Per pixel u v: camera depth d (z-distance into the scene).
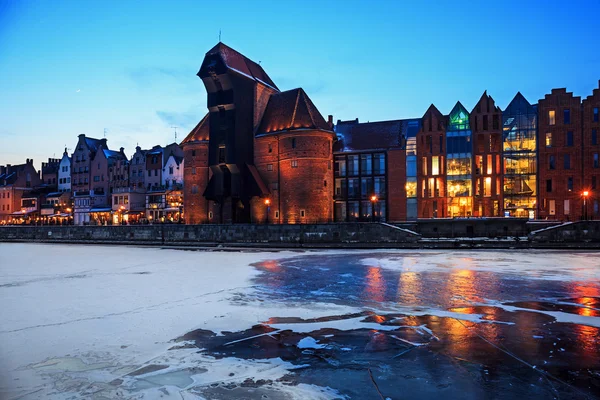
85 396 8.38
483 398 8.15
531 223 43.56
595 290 18.94
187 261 34.19
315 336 12.43
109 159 92.88
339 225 44.84
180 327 13.49
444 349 11.09
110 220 86.25
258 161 60.94
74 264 33.34
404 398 8.22
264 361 10.39
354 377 9.30
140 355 10.87
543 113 55.59
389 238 42.59
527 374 9.31
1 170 118.81
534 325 13.25
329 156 58.53
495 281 21.47
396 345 11.48
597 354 10.54
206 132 64.50
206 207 63.25
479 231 42.50
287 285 21.36
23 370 9.84
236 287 20.91
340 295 18.61
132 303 17.27
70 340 12.15
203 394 8.47
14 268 30.84
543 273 23.95
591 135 54.25
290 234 46.84
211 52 57.81
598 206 53.62
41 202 104.00
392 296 18.19
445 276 23.30
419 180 58.00
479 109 57.47
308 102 60.44
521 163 56.16
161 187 81.00
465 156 57.31
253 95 61.84
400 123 63.00
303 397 8.31
